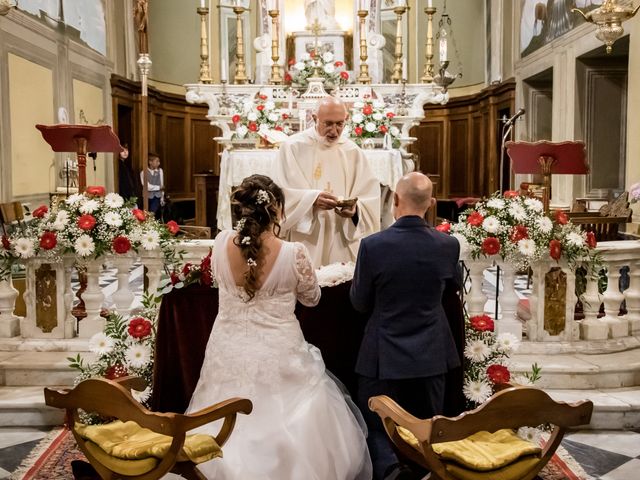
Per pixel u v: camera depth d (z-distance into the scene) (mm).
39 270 4965
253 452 2863
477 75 15227
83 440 2826
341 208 4574
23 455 4008
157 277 4930
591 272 5094
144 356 3744
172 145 14945
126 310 5023
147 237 4684
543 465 2666
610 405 4445
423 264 3141
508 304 4988
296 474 2824
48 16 10281
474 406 3709
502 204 4801
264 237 3016
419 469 3305
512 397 2469
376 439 3383
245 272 2967
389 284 3145
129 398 2555
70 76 11148
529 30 12789
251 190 2996
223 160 8680
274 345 3002
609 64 10812
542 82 13211
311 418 2951
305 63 9250
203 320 3504
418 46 15156
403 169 9289
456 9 15109
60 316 4984
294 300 3104
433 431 2402
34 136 9867
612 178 11070
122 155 5742
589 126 10969
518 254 4797
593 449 4172
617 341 5117
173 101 14844
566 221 4914
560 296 5043
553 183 11836
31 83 9734
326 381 3180
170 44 14781
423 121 16078
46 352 4926
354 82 10758
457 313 3516
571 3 10883
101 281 9031
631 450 4152
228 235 3084
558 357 4941
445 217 15672
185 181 15312
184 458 2619
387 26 15070
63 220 4699
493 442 2770
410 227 3197
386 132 8586
